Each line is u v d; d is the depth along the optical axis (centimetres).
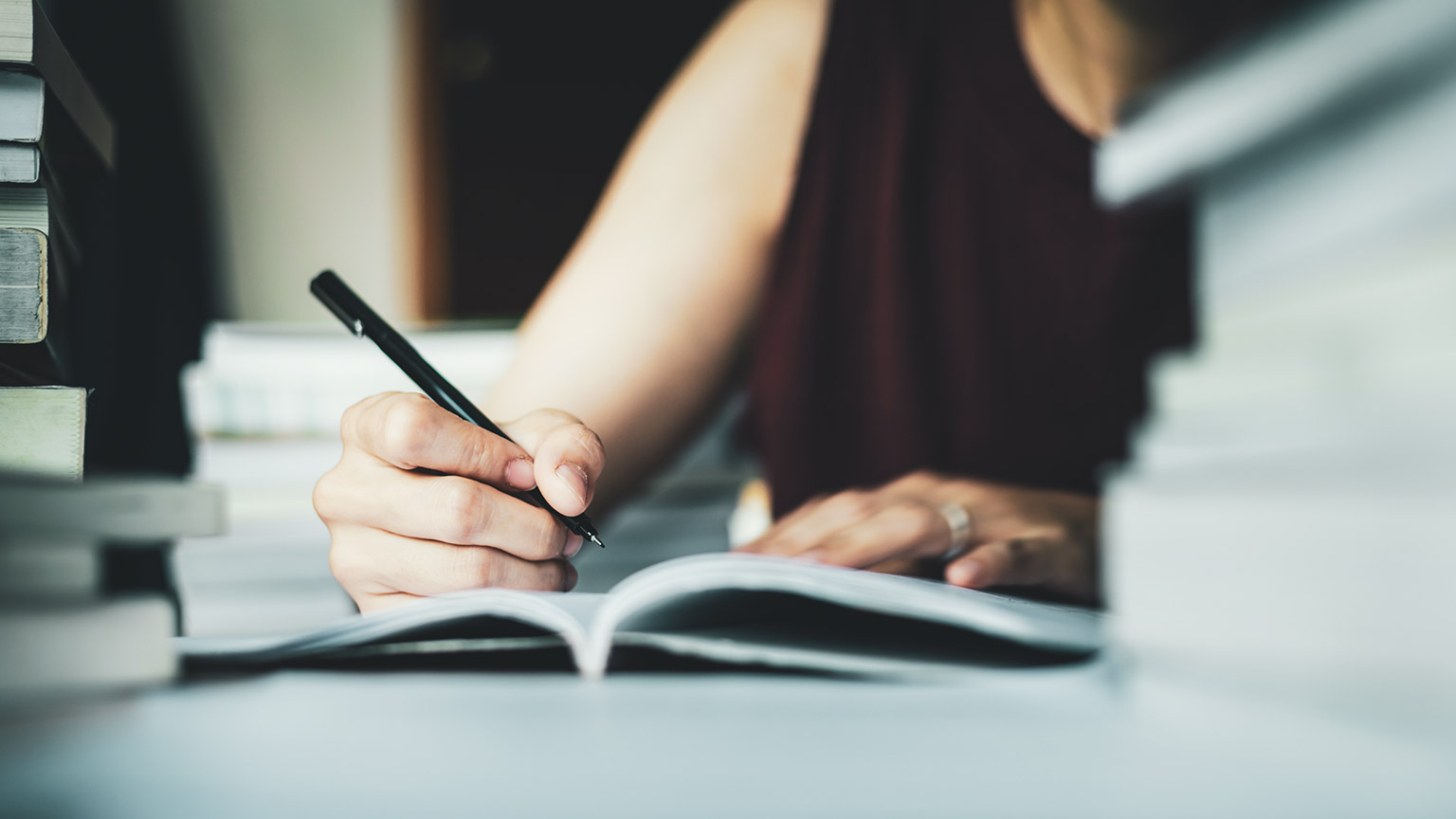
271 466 98
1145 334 86
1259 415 25
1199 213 29
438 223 289
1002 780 18
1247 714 22
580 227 325
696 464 112
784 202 98
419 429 46
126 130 97
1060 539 59
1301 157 25
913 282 92
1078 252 86
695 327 90
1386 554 20
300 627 69
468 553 46
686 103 101
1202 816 16
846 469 94
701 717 25
